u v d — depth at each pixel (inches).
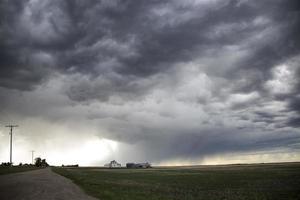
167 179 2800.2
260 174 3380.9
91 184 1752.0
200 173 4074.8
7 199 1047.6
